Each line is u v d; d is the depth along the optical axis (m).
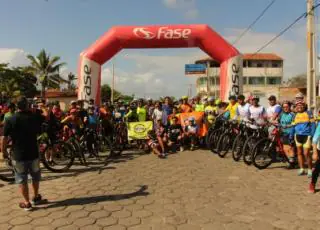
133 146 11.66
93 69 12.82
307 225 4.52
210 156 9.76
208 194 5.90
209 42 12.63
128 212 5.01
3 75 44.78
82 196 5.80
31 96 48.06
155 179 7.00
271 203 5.41
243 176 7.23
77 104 9.01
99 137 9.48
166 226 4.49
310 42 11.37
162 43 12.77
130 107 11.46
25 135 5.09
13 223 4.60
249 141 8.31
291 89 40.97
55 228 4.43
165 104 12.47
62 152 7.73
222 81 13.10
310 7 11.34
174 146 11.68
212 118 11.48
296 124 7.31
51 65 47.16
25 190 5.09
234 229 4.39
